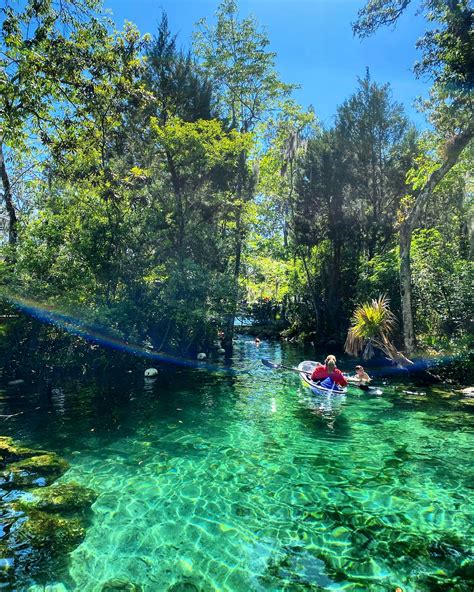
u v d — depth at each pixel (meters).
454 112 12.04
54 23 8.96
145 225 15.57
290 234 30.00
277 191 29.88
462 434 7.52
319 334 26.27
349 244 25.81
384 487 5.42
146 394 10.84
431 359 12.94
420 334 15.18
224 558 3.93
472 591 3.46
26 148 10.48
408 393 10.88
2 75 8.69
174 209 17.92
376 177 24.53
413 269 16.12
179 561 3.88
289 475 5.80
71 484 5.41
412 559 3.90
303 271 29.53
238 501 5.05
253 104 25.81
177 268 16.61
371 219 24.14
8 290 12.57
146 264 15.70
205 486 5.46
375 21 12.71
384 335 14.25
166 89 17.67
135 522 4.57
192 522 4.57
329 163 24.33
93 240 14.07
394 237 23.48
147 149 17.23
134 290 15.33
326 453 6.64
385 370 14.70
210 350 21.08
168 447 6.92
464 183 19.61
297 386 12.12
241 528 4.45
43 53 9.12
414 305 15.71
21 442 7.08
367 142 23.58
